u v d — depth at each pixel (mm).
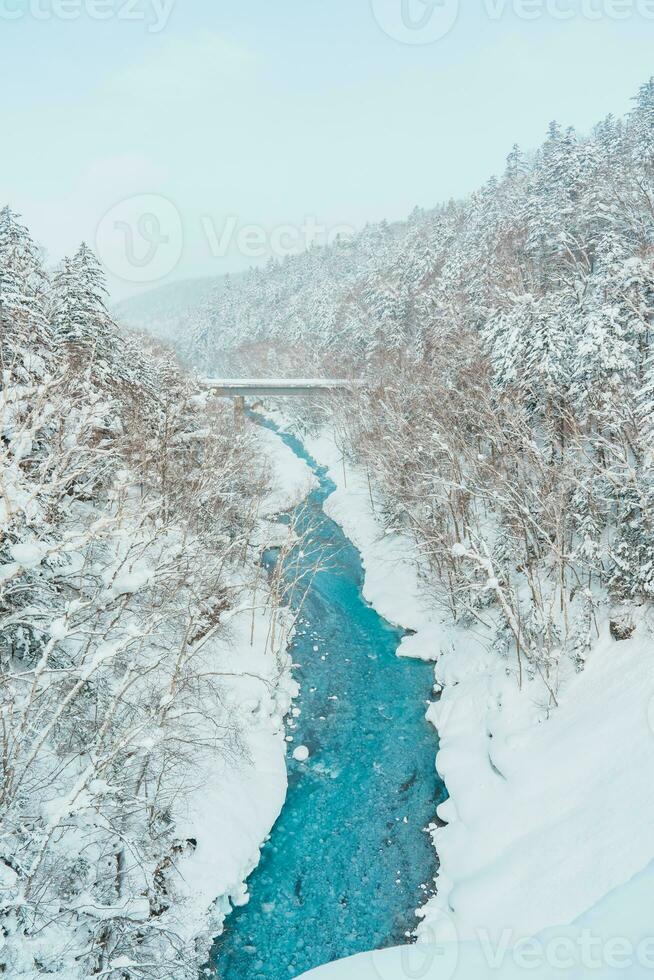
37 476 17031
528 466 31625
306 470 62938
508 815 21297
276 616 32094
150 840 19703
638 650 23109
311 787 25359
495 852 20438
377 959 15617
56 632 13172
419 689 31062
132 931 16812
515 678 26484
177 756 20203
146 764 19172
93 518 21172
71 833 18000
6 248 29312
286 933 19484
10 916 13234
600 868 17156
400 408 42875
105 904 17031
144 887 18391
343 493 54969
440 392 38469
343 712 29625
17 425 15938
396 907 20172
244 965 18531
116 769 17688
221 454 37000
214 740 24141
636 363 27641
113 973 15906
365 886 21031
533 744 23234
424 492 36094
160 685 23641
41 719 16969
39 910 14641
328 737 28109
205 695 25234
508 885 18719
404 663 33219
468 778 24125
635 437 24906
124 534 15469
